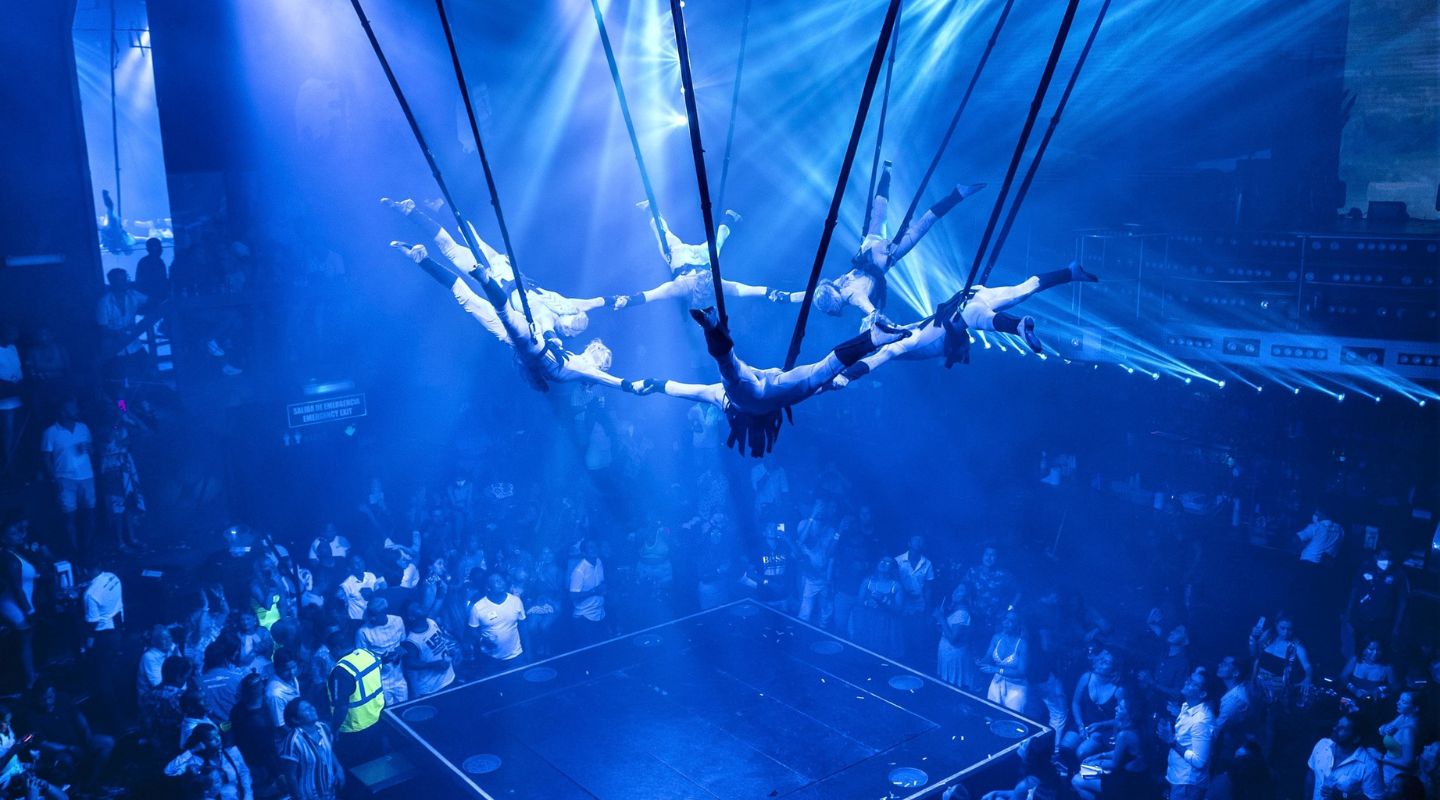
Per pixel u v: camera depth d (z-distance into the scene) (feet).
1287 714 41.78
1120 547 55.77
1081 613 46.26
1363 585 45.29
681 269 21.97
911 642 49.75
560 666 42.78
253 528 55.57
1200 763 37.50
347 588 48.73
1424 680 39.88
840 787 33.83
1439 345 46.29
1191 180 54.85
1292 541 50.80
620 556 60.18
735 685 40.93
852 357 15.62
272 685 40.04
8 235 55.93
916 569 49.08
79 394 56.03
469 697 40.32
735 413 16.88
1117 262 53.88
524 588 50.42
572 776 34.88
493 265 20.71
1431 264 46.09
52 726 40.91
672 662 42.96
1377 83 52.60
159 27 60.08
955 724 37.68
